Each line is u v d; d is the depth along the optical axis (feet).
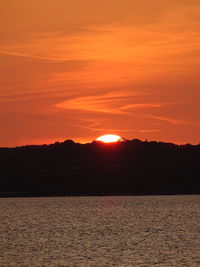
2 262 641.81
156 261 643.86
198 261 643.45
